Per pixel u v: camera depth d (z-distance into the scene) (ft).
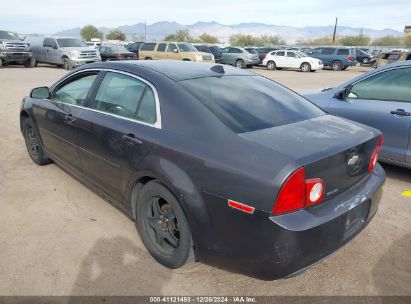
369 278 9.78
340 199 8.61
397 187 15.66
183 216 8.97
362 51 121.29
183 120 9.30
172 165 8.99
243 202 7.79
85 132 12.07
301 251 7.69
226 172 8.04
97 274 9.71
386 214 13.24
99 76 12.31
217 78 11.00
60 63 73.77
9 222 12.12
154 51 79.61
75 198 13.87
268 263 7.84
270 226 7.55
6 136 22.26
